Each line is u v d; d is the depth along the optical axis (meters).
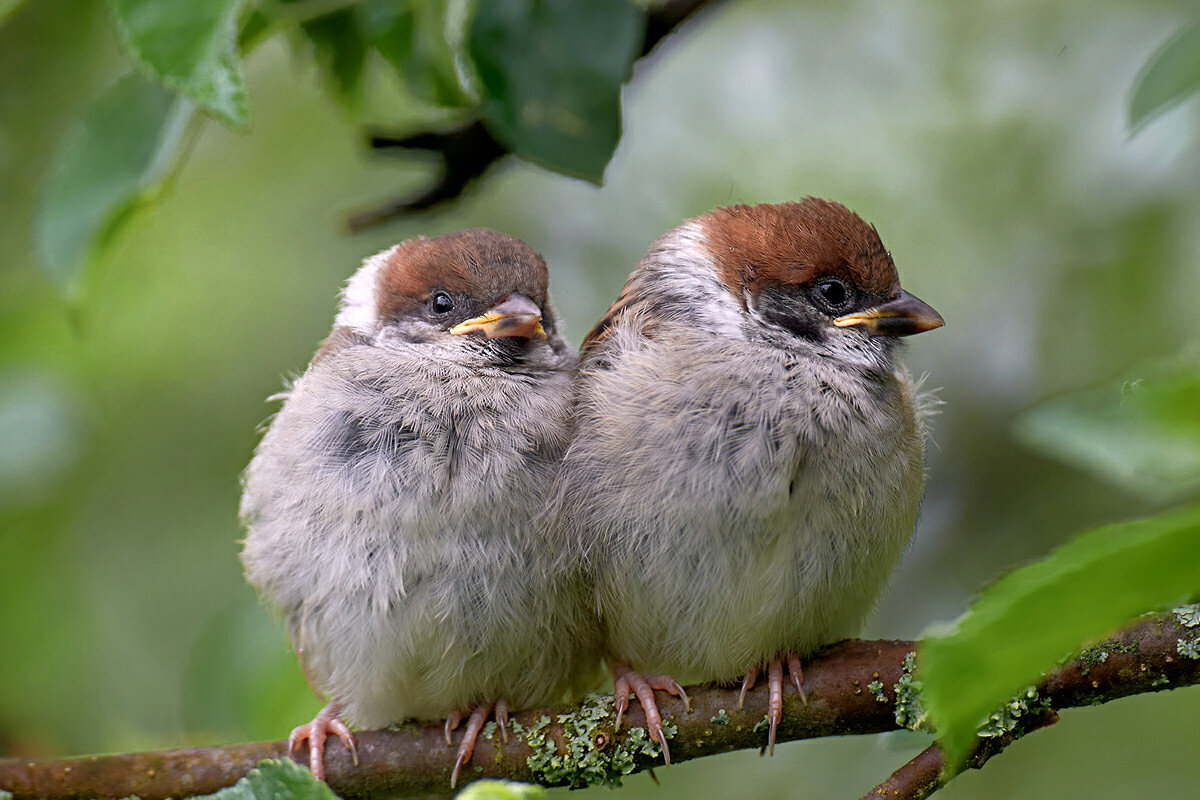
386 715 8.36
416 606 7.94
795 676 7.80
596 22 7.75
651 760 7.82
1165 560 3.49
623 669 8.16
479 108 9.00
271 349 13.35
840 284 8.41
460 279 8.81
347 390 8.27
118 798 7.03
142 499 12.97
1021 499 12.65
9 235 13.68
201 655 9.45
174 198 13.79
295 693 9.22
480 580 7.96
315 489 8.10
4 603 12.17
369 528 7.97
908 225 12.94
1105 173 12.44
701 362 7.99
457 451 8.07
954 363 13.02
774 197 13.12
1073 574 3.53
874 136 13.20
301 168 14.01
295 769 5.11
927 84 13.17
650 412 7.89
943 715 3.89
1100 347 12.31
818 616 7.88
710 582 7.78
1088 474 12.52
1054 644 3.75
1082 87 12.70
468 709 8.23
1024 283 12.70
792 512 7.77
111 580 12.67
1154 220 12.04
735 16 13.65
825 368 8.13
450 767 7.91
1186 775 10.82
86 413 12.17
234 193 13.92
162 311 13.28
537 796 4.74
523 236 13.57
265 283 13.57
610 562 8.03
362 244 13.77
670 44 10.08
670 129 13.53
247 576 8.77
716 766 11.86
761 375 7.95
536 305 8.94
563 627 8.26
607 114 7.75
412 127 9.27
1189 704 11.08
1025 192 12.72
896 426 8.15
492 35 7.74
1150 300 12.07
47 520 12.44
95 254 7.90
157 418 13.15
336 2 8.34
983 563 12.44
